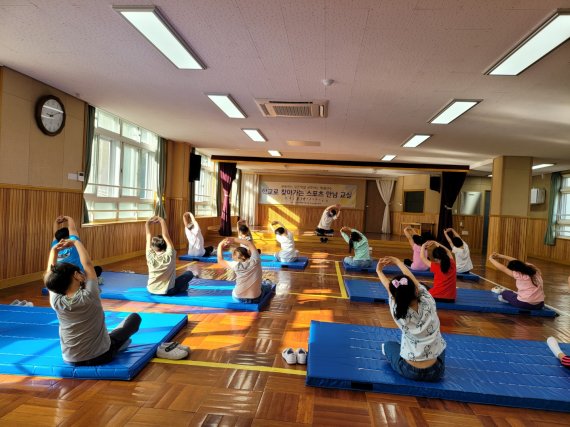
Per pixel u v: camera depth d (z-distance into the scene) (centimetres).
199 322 374
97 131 645
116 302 431
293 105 542
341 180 1608
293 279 623
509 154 863
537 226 1216
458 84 421
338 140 807
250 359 293
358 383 249
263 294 466
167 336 316
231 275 618
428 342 247
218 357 294
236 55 371
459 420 221
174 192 945
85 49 376
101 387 238
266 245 1127
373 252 1123
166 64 405
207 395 235
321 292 538
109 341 260
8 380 242
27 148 480
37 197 500
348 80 428
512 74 382
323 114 584
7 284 461
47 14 305
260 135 796
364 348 306
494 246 900
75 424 198
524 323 434
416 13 275
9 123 451
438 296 484
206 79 448
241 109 582
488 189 1320
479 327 412
